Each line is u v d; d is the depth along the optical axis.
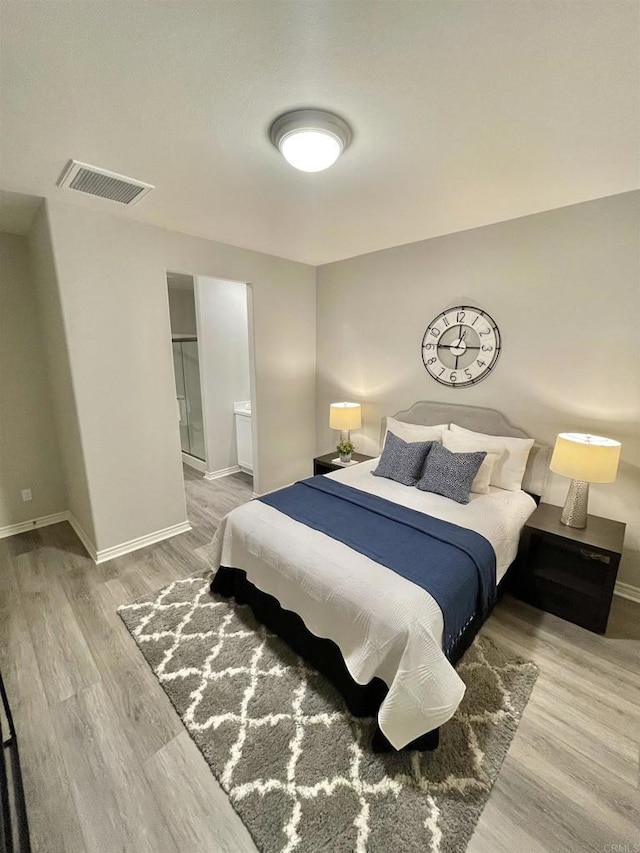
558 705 1.62
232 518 2.19
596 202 2.24
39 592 2.37
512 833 1.18
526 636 2.02
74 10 0.96
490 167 1.83
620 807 1.25
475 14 0.99
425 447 2.78
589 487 2.41
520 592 2.29
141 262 2.64
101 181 1.96
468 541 1.87
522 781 1.32
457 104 1.35
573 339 2.43
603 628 2.02
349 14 0.99
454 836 1.17
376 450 3.73
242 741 1.45
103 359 2.54
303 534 1.94
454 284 2.94
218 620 2.12
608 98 1.31
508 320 2.68
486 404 2.88
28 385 3.08
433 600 1.47
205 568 2.64
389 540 1.88
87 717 1.56
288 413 4.00
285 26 1.02
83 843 1.17
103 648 1.92
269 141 1.60
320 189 2.07
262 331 3.60
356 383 3.81
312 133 1.44
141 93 1.28
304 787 1.30
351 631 1.50
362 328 3.66
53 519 3.32
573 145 1.63
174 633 2.01
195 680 1.73
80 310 2.39
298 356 3.98
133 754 1.42
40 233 2.43
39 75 1.17
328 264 3.86
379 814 1.22
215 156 1.71
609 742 1.46
